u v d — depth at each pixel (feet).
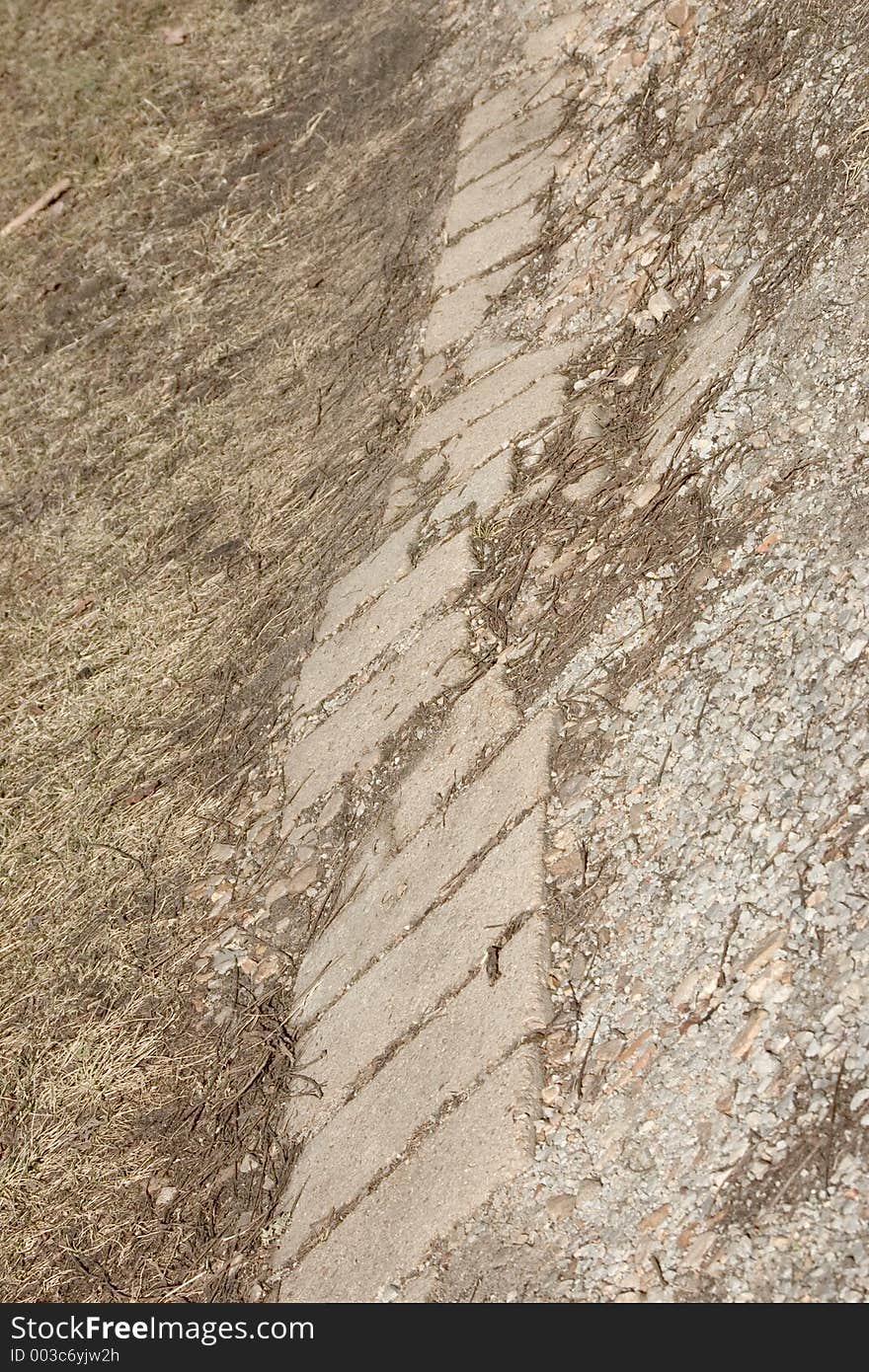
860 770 7.98
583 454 12.01
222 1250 9.52
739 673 9.14
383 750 11.53
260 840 12.00
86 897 12.25
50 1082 11.01
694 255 12.42
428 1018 9.36
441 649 11.63
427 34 19.36
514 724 10.50
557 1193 7.79
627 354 12.55
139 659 14.06
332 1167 9.27
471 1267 7.84
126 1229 9.95
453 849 10.21
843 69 11.47
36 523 16.11
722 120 13.04
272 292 17.49
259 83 20.94
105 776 13.17
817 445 9.65
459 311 14.97
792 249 10.96
